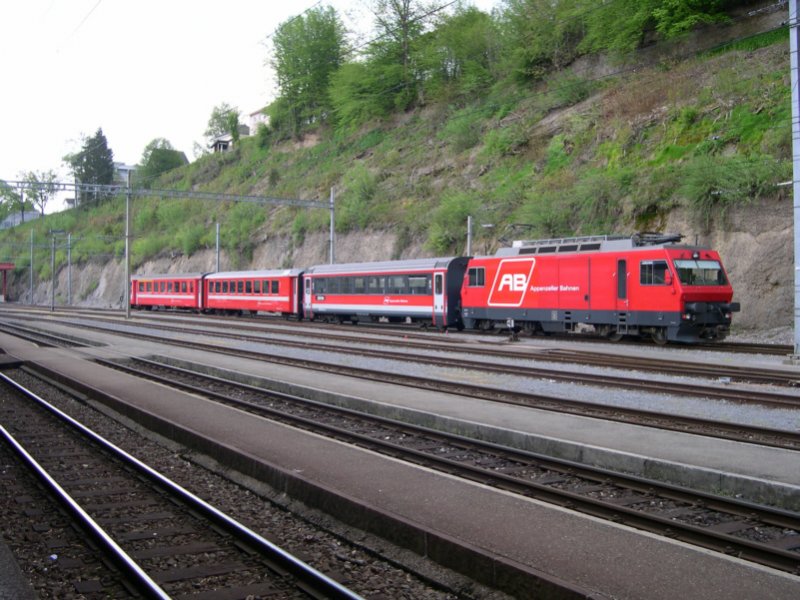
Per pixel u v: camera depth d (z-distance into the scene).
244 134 117.75
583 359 21.23
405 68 65.44
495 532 6.57
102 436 12.79
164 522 7.78
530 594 5.36
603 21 45.53
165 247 80.19
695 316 24.53
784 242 27.86
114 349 27.95
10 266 108.44
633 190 34.09
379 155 61.44
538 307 29.36
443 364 21.14
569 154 41.44
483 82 56.56
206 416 13.16
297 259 58.47
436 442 11.68
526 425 11.72
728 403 14.10
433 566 6.23
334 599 5.69
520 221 39.34
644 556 5.91
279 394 16.19
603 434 10.96
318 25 77.25
